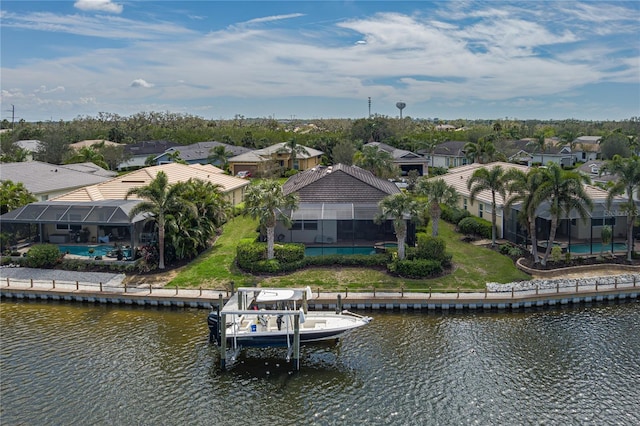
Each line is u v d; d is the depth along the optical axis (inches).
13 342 1249.4
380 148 4153.5
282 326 1219.2
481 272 1612.9
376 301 1423.5
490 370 1096.8
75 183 2554.1
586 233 1918.1
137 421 941.8
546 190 1563.7
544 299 1432.1
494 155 3587.6
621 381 1049.5
